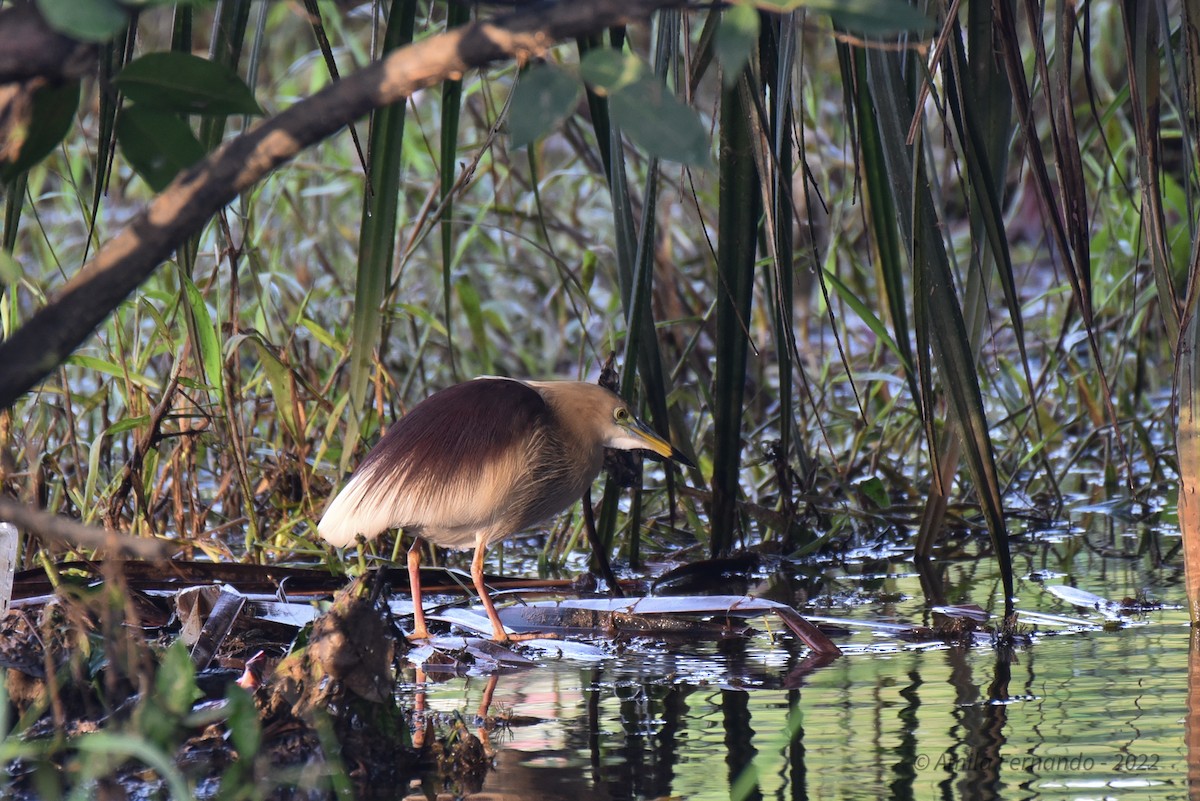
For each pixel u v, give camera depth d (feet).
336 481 35.91
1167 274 26.55
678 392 39.63
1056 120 26.58
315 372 43.42
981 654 26.99
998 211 26.86
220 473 43.86
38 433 40.65
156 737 20.21
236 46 24.35
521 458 30.30
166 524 39.52
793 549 39.27
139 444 35.63
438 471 29.73
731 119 30.19
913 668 26.11
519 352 58.75
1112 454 46.75
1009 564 28.35
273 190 53.62
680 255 63.93
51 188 64.54
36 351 14.49
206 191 14.51
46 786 19.93
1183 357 26.73
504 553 40.93
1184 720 21.81
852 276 59.11
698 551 39.73
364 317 27.04
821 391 45.93
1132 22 25.14
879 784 19.34
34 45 13.92
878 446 42.78
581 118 51.55
